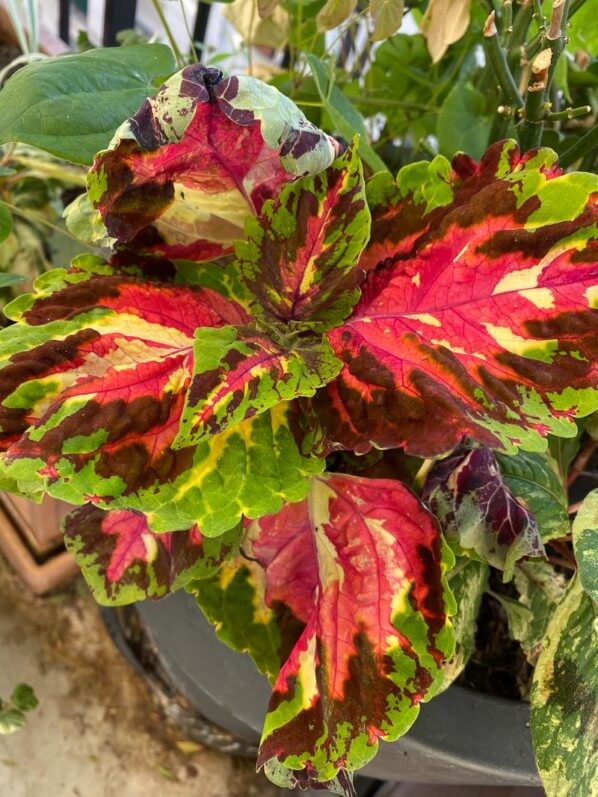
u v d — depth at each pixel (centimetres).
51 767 59
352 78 54
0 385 24
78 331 25
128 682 64
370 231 28
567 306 24
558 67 39
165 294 28
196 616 37
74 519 33
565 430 24
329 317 28
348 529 30
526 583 38
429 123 51
